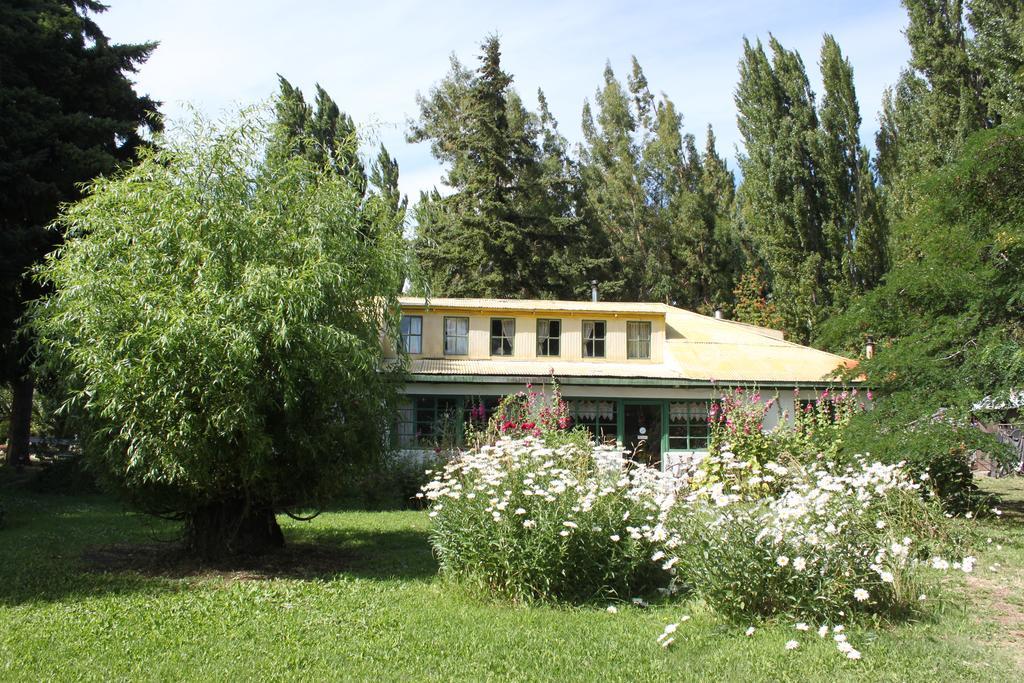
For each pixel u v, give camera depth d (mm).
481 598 7676
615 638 6379
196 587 8398
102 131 18703
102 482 9711
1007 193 13422
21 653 6023
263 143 10211
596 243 41531
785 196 35594
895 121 42094
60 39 19328
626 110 47625
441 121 43062
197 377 8594
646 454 20562
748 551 6566
